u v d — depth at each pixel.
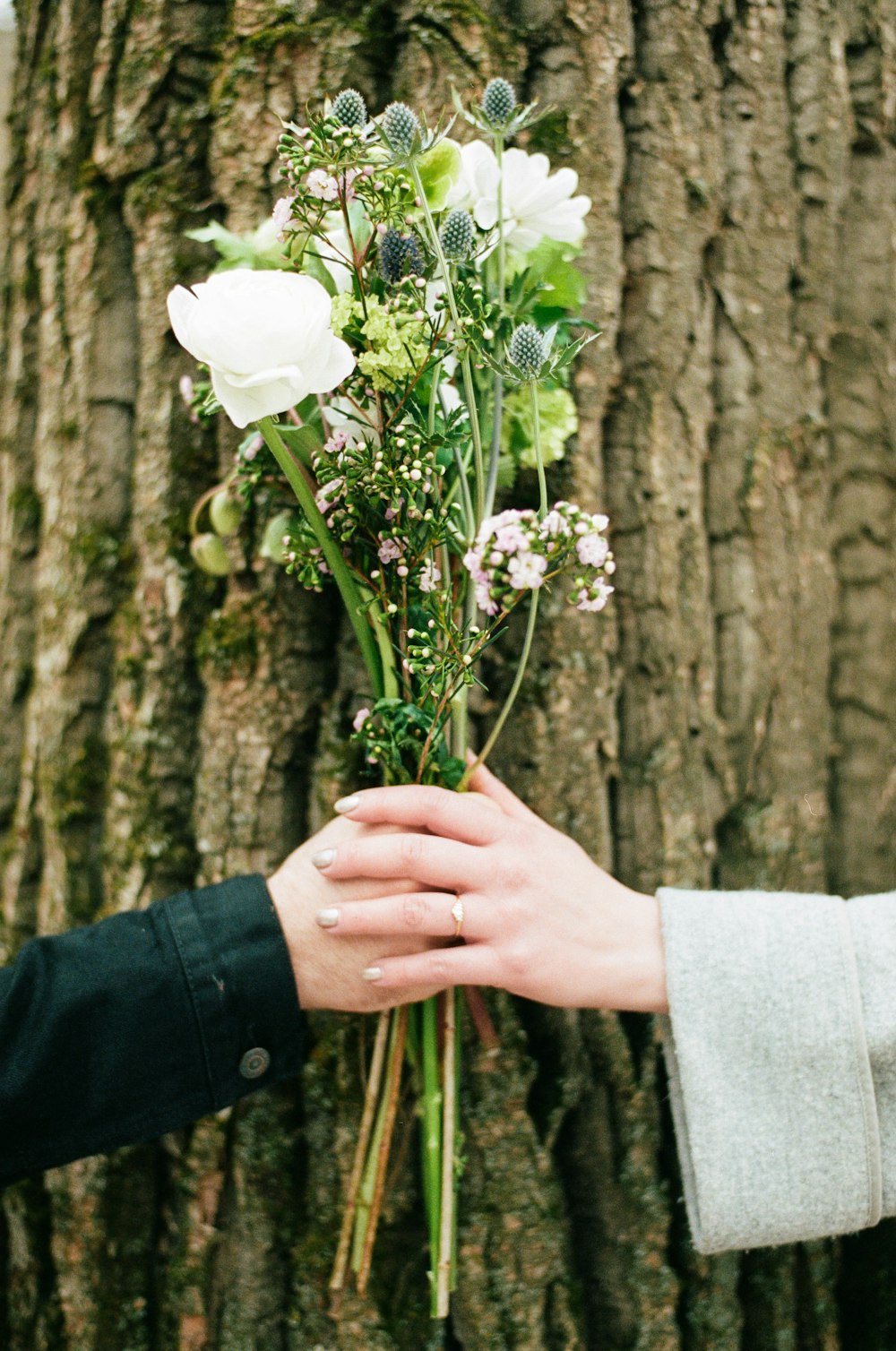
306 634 0.87
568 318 0.79
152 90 0.86
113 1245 0.88
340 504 0.76
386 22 0.85
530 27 0.85
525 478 0.86
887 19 0.91
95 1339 0.87
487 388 0.80
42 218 0.90
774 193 0.90
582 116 0.86
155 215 0.87
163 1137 0.88
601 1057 0.88
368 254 0.74
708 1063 0.76
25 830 0.92
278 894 0.79
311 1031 0.87
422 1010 0.82
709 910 0.78
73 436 0.89
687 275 0.88
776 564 0.91
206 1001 0.76
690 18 0.87
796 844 0.92
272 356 0.69
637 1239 0.87
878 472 0.93
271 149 0.85
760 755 0.91
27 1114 0.75
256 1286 0.86
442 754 0.79
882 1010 0.75
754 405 0.90
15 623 0.93
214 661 0.87
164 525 0.88
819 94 0.90
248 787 0.87
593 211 0.86
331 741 0.87
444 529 0.75
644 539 0.88
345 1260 0.83
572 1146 0.88
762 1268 0.89
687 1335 0.88
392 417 0.73
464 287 0.73
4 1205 0.90
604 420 0.88
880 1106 0.76
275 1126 0.87
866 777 0.94
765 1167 0.75
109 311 0.88
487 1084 0.86
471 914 0.76
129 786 0.88
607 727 0.88
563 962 0.77
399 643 0.78
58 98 0.89
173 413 0.87
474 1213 0.85
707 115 0.88
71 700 0.90
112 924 0.78
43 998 0.76
